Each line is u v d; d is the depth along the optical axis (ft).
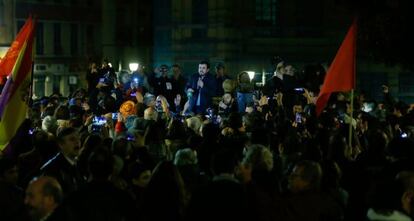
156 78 78.54
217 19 173.17
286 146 37.37
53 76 181.27
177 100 76.13
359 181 33.78
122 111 58.29
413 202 27.76
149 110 50.44
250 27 173.37
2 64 45.65
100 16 192.24
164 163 29.37
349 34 44.78
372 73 162.09
